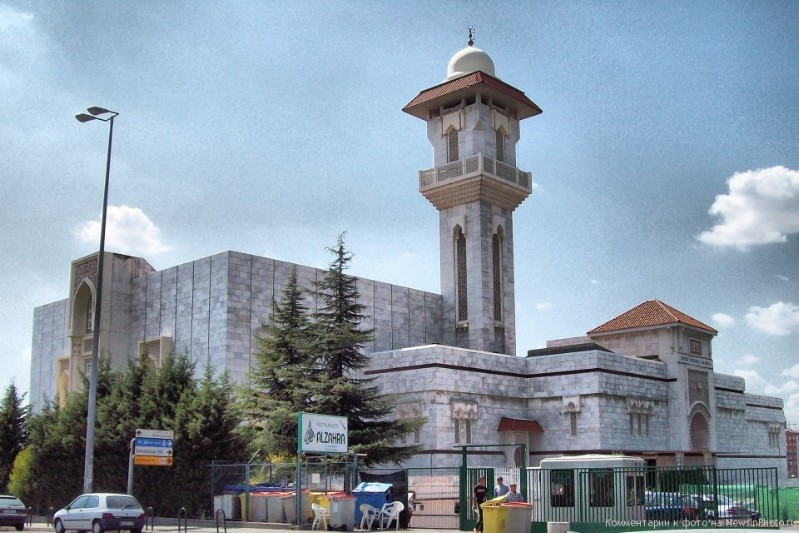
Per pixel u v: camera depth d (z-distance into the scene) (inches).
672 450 3159.5
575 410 2817.4
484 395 2758.4
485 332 3196.4
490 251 3277.6
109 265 2901.1
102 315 2856.8
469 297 3250.5
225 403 2001.7
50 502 2239.2
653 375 3132.4
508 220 3383.4
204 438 1911.9
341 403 2039.9
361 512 1627.7
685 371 3240.7
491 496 1593.3
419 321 3243.1
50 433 2244.1
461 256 3319.4
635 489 1491.1
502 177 3287.4
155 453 1700.3
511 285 3353.8
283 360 2159.2
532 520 1573.6
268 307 2714.1
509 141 3417.8
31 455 2316.7
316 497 1688.0
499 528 1387.8
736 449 3654.0
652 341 3302.2
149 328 2844.5
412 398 2630.4
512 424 2780.5
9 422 2637.8
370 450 2014.0
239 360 2598.4
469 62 3452.3
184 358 2113.7
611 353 2925.7
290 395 2113.7
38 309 3390.7
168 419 1937.7
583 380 2817.4
